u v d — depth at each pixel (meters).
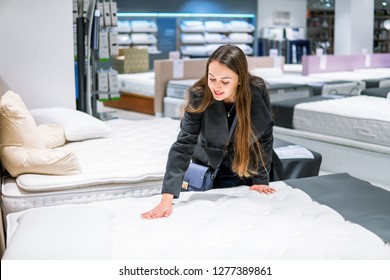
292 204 2.47
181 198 2.58
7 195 2.64
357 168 4.40
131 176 2.85
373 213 2.40
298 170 3.62
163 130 4.14
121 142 3.69
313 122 4.76
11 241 1.90
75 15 5.39
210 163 2.74
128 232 2.12
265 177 2.69
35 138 2.90
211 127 2.43
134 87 8.17
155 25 10.62
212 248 1.99
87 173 2.84
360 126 4.34
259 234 2.11
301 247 1.99
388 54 7.36
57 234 1.93
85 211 2.18
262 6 11.70
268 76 7.88
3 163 2.83
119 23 10.27
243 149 2.45
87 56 5.24
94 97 5.65
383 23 7.35
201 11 11.09
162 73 7.22
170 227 2.17
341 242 2.05
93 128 3.73
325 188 2.77
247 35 11.53
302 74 8.05
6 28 4.08
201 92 2.36
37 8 4.13
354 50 7.76
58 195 2.70
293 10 11.98
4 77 4.13
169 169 2.37
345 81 6.85
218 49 2.25
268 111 2.48
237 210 2.36
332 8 10.83
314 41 11.36
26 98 4.22
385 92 5.46
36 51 4.18
